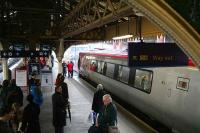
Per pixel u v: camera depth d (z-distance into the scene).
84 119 12.44
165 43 6.18
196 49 3.24
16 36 19.33
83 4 9.39
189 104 8.99
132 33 13.12
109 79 18.67
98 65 22.02
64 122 9.43
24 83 15.98
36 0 22.52
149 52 6.13
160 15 3.08
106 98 7.98
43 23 20.77
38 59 21.66
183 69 9.45
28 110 7.93
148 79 12.30
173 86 10.00
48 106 15.26
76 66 38.72
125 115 12.91
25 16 20.53
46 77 16.92
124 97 15.94
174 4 3.07
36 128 8.03
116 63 17.48
